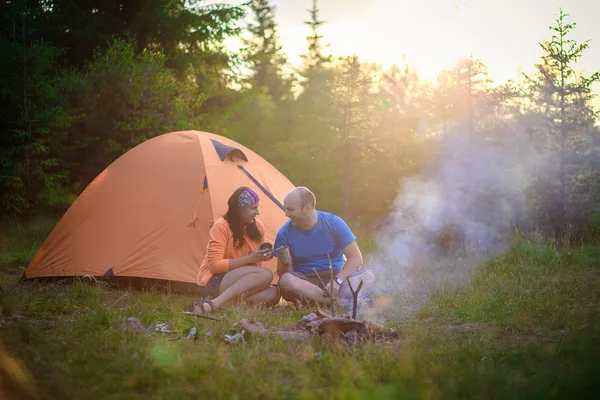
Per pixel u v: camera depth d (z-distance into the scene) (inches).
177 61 777.6
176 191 293.9
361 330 173.8
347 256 252.5
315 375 138.9
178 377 134.2
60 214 576.7
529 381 129.6
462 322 211.2
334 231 253.4
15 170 530.6
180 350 154.6
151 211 291.0
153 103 622.5
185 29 777.6
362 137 561.0
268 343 164.1
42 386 127.4
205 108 814.5
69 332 174.1
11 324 185.0
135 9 776.3
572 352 150.8
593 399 116.9
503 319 205.3
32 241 451.5
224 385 129.3
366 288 241.3
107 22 754.8
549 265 324.8
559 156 464.4
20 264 359.9
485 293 251.0
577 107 462.3
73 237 296.4
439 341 173.3
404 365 139.2
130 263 278.7
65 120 568.4
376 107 572.7
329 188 590.9
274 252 255.3
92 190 309.4
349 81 563.2
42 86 555.2
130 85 609.0
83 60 734.5
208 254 244.4
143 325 192.5
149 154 314.0
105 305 226.2
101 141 629.0
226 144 323.0
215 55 825.5
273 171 333.4
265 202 305.1
